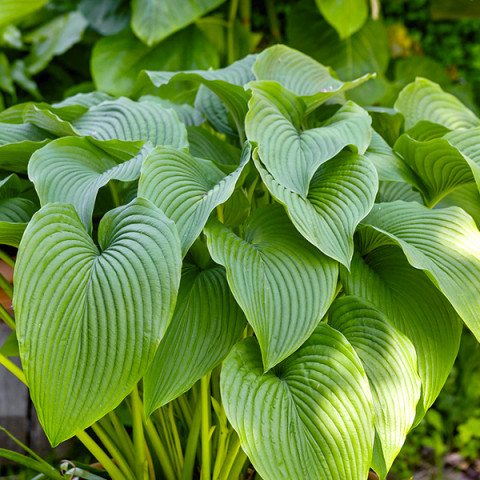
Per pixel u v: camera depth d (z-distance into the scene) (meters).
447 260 1.20
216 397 1.35
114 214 1.16
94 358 1.07
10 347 1.40
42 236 1.10
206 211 1.14
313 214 1.20
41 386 1.07
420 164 1.36
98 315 1.08
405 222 1.27
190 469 1.32
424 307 1.24
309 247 1.20
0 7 1.86
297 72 1.49
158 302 1.08
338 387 1.12
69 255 1.11
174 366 1.14
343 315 1.21
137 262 1.10
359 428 1.11
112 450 1.31
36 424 1.77
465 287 1.17
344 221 1.20
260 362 1.16
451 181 1.36
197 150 1.46
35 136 1.39
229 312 1.18
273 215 1.25
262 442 1.08
